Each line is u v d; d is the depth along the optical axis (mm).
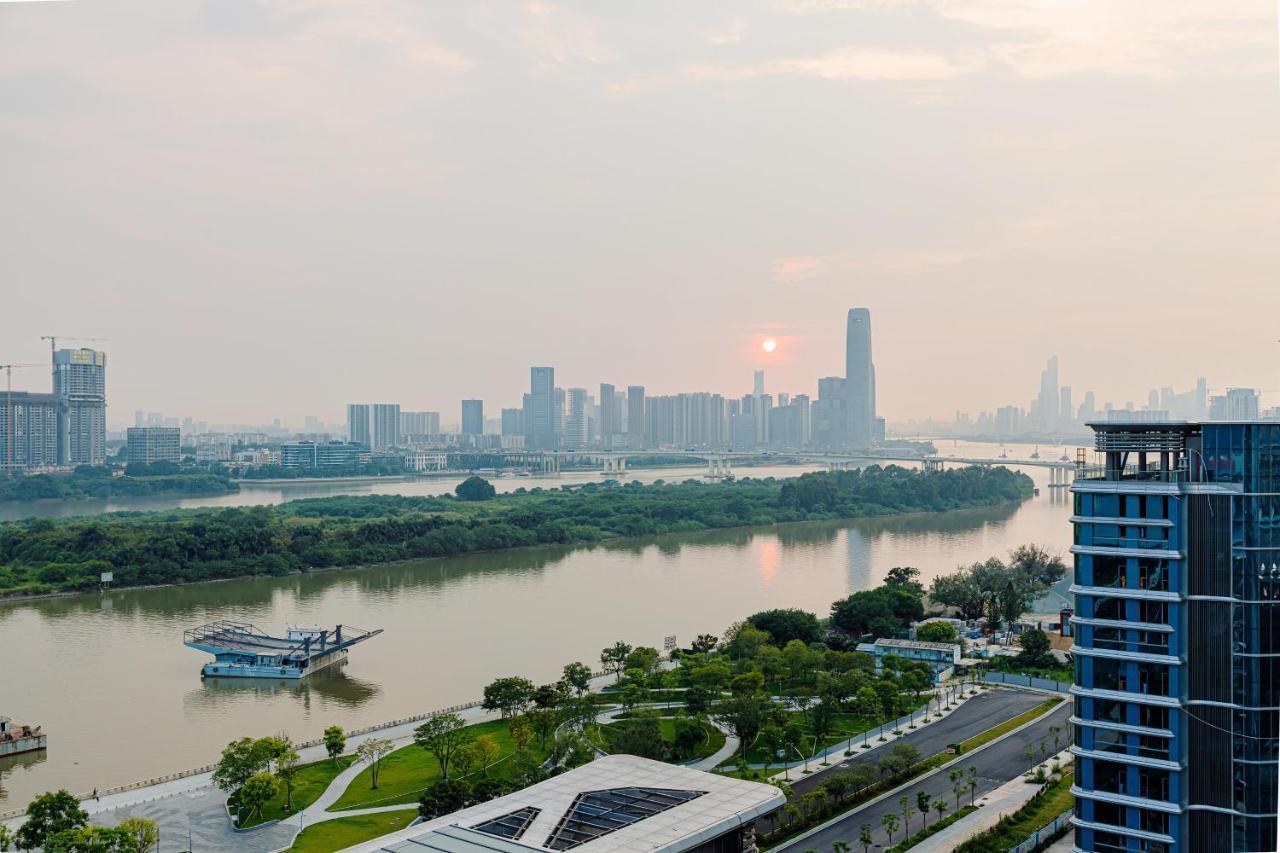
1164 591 125000
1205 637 124000
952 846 155125
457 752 182625
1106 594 128500
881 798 176875
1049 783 177875
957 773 173875
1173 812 123500
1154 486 125688
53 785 185000
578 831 112125
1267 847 122188
